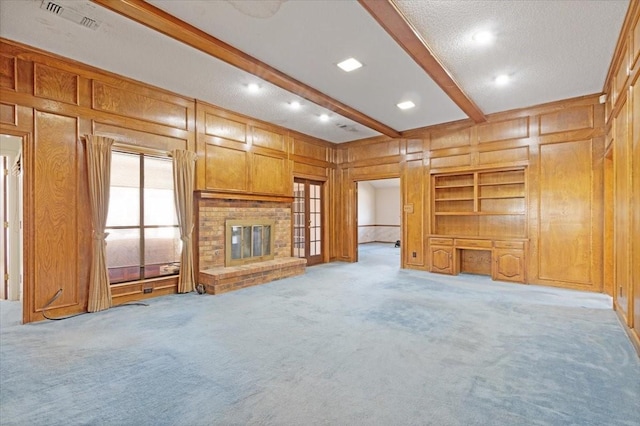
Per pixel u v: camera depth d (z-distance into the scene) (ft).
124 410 6.15
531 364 7.95
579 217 15.93
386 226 42.22
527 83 14.06
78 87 12.30
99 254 12.57
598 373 7.47
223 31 10.06
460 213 19.60
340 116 18.95
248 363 8.07
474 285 16.89
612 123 12.46
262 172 19.72
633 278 9.24
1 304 13.79
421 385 7.02
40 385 7.04
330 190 25.49
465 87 14.44
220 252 17.15
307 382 7.16
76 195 12.26
